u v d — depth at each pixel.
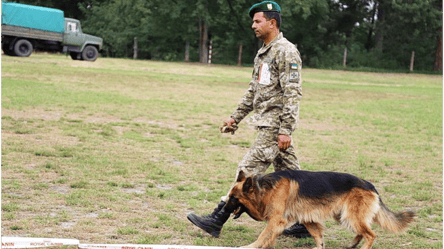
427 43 45.53
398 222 3.83
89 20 46.28
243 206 3.81
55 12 26.33
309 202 3.72
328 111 14.52
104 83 18.09
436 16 42.56
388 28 45.06
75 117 10.68
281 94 4.11
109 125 10.03
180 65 31.12
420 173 7.33
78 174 6.13
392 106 16.47
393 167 7.70
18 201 4.85
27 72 19.28
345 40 46.38
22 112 10.70
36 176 5.88
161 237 4.09
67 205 4.86
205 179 6.30
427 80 31.91
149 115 11.80
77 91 15.21
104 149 7.77
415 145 9.77
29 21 25.62
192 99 15.55
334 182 3.78
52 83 16.67
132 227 4.30
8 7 24.89
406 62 45.84
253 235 4.31
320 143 9.48
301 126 11.61
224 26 42.91
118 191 5.48
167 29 41.00
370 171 7.30
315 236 3.89
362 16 44.66
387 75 34.69
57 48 27.50
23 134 8.45
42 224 4.22
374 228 4.69
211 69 29.84
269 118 4.11
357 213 3.72
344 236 4.41
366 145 9.59
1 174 5.83
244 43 42.25
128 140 8.67
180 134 9.67
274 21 4.11
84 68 23.67
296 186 3.71
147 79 20.86
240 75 27.47
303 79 27.53
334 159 8.05
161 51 43.88
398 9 43.12
